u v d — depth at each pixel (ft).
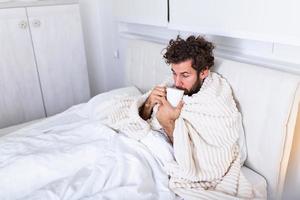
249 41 4.86
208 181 3.93
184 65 4.09
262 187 4.02
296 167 4.33
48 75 7.22
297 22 3.68
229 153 4.02
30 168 3.76
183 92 4.26
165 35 6.57
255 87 3.96
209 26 4.94
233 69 4.29
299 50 4.19
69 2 7.04
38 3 6.62
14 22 6.41
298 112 4.01
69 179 3.71
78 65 7.65
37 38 6.82
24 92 6.97
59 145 4.34
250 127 4.12
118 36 8.10
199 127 4.09
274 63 4.40
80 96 7.94
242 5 4.30
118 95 5.47
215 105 4.04
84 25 8.68
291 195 4.56
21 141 4.44
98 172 3.76
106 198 3.51
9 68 6.61
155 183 3.92
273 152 3.88
